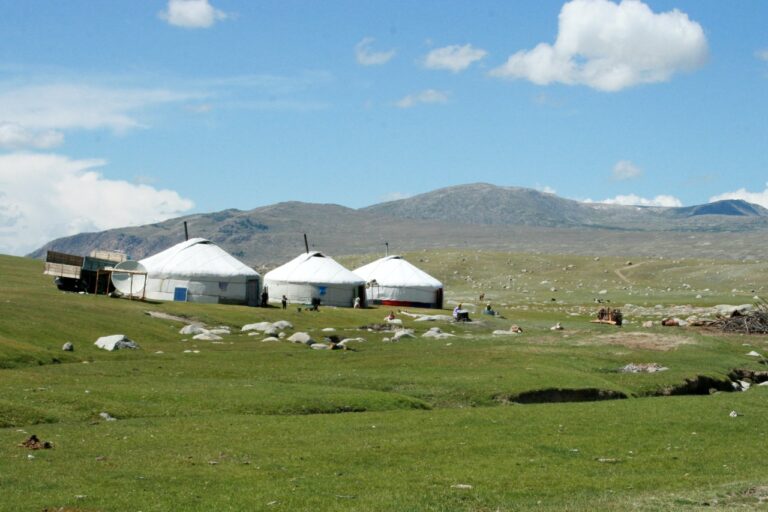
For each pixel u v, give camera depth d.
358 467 25.62
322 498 21.77
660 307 118.62
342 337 67.38
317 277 106.50
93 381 38.94
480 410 37.25
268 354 52.78
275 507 20.77
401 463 26.41
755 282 161.50
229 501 21.12
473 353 55.12
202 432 29.81
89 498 20.70
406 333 67.88
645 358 54.88
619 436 32.03
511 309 119.00
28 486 21.52
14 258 119.25
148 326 62.50
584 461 27.69
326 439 29.55
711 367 52.44
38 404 32.44
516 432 32.09
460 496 22.59
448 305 128.00
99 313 62.97
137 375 42.25
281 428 31.17
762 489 24.05
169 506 20.42
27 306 59.34
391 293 117.88
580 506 21.66
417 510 20.97
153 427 30.33
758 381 53.84
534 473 25.72
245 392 37.62
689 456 28.97
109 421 31.27
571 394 42.59
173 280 92.38
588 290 160.75
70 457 25.02
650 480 25.34
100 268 85.38
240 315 75.69
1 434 27.81
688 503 22.19
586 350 58.19
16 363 43.03
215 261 94.81
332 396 37.81
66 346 49.41
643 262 196.75
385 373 45.88
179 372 44.16
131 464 24.53
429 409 38.53
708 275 173.50
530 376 45.03
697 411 37.97
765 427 34.69
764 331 77.31
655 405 39.69
